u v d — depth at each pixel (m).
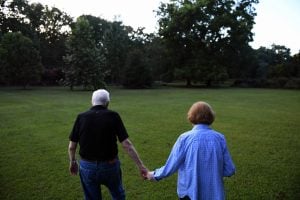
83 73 36.78
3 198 5.50
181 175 3.30
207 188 3.18
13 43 38.94
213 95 29.34
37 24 63.41
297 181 6.31
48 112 16.44
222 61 52.38
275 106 19.67
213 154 3.22
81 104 20.33
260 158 7.96
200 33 51.12
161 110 17.30
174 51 51.75
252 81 49.69
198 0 49.50
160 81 56.50
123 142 3.87
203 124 3.38
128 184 6.18
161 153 8.44
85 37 38.09
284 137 10.48
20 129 11.78
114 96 27.77
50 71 49.22
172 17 50.38
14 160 7.78
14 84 46.28
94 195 3.93
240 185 6.09
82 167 3.88
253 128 12.09
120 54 51.88
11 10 54.38
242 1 53.62
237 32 50.09
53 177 6.57
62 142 9.72
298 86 45.09
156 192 5.80
